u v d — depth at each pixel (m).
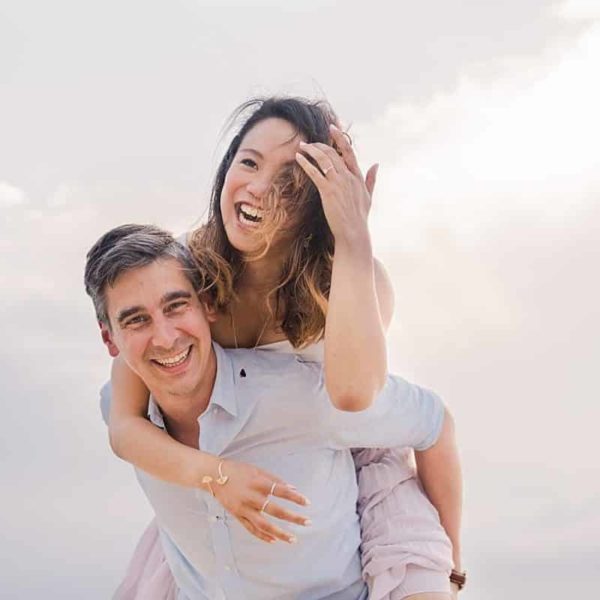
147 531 2.22
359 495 2.05
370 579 1.97
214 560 1.92
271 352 1.95
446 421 2.05
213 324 1.94
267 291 1.92
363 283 1.77
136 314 1.78
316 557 1.92
